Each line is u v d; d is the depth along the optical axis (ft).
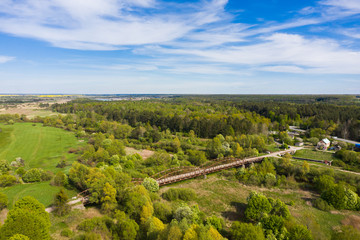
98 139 337.93
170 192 195.00
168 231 110.42
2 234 91.76
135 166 256.11
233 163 278.67
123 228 121.29
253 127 424.05
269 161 277.03
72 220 139.33
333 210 181.06
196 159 290.15
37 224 101.81
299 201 197.67
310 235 125.49
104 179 168.25
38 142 362.74
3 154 297.33
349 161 288.92
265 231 131.44
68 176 209.97
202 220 149.69
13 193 168.66
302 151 341.82
